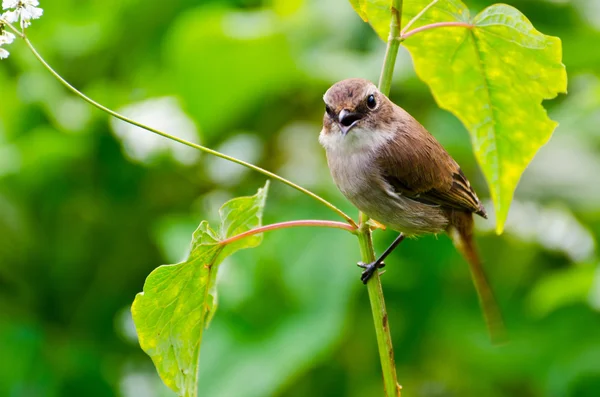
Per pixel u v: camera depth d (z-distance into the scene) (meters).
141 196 11.85
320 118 11.99
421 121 11.57
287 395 10.70
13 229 11.07
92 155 11.63
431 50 7.58
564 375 10.55
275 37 11.05
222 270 10.27
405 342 11.00
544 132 7.71
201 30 11.12
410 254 11.09
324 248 10.23
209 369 9.75
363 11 6.34
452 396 11.40
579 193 11.48
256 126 12.24
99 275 11.58
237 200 6.57
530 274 11.77
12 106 11.98
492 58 7.43
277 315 10.03
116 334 11.46
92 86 12.43
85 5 12.81
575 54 11.62
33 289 11.30
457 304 11.25
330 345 9.59
